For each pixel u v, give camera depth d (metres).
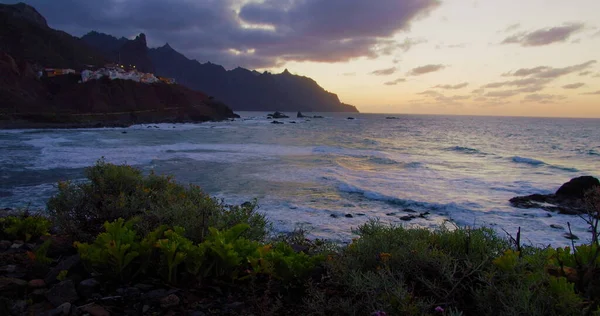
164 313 2.60
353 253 3.23
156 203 5.09
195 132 61.59
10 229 4.51
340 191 15.11
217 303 2.78
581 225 11.26
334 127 90.81
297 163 23.66
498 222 11.59
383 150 36.22
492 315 2.25
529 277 2.33
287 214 11.16
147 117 103.88
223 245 3.07
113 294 2.82
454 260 2.81
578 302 2.03
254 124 100.81
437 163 26.48
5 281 2.93
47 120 76.75
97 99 100.38
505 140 54.88
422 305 2.22
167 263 3.05
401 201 13.74
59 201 4.77
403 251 2.93
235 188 15.18
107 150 28.92
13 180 15.91
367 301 2.38
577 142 52.22
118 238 3.19
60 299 2.69
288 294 2.93
